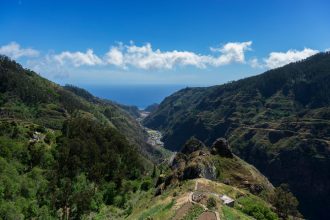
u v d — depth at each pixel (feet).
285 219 323.57
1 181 356.79
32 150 450.71
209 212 227.40
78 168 472.03
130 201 426.51
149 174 554.05
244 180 372.99
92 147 533.96
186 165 371.76
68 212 375.66
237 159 421.18
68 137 556.51
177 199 269.64
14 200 353.51
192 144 447.83
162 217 238.48
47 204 372.79
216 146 420.36
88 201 386.32
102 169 492.95
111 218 369.91
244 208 263.08
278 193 342.23
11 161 422.82
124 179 508.12
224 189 305.12
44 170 437.99
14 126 530.68
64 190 390.83
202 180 315.78
